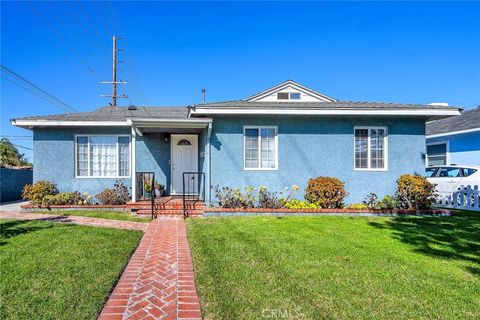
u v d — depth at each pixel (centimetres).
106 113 1263
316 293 336
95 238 571
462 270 409
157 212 868
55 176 1066
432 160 1575
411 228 670
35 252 478
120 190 1054
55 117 1041
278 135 942
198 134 1165
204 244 531
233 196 884
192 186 1159
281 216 819
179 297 336
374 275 389
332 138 959
